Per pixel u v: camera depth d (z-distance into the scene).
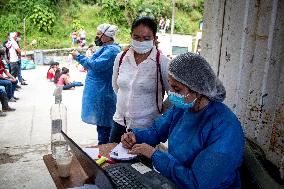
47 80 8.96
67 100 6.82
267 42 1.93
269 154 1.91
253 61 2.05
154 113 2.44
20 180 3.42
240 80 2.18
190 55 1.52
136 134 2.03
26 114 5.68
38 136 4.67
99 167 1.38
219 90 1.57
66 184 1.68
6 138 4.56
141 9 20.77
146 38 2.27
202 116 1.60
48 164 1.88
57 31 18.44
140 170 1.77
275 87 1.88
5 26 17.56
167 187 1.61
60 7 19.55
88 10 20.39
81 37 16.08
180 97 1.56
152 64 2.33
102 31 3.27
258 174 1.68
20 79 8.12
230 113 1.57
